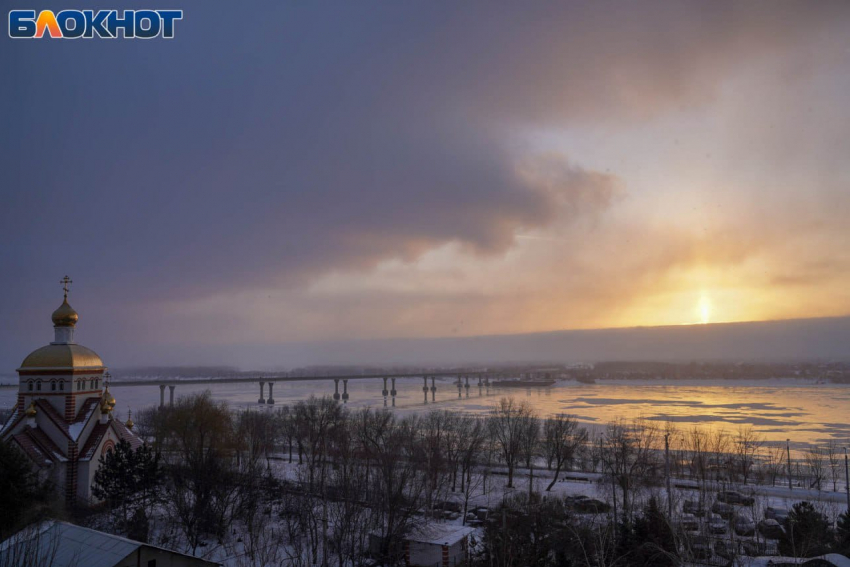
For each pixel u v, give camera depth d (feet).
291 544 276.21
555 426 570.05
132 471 288.51
